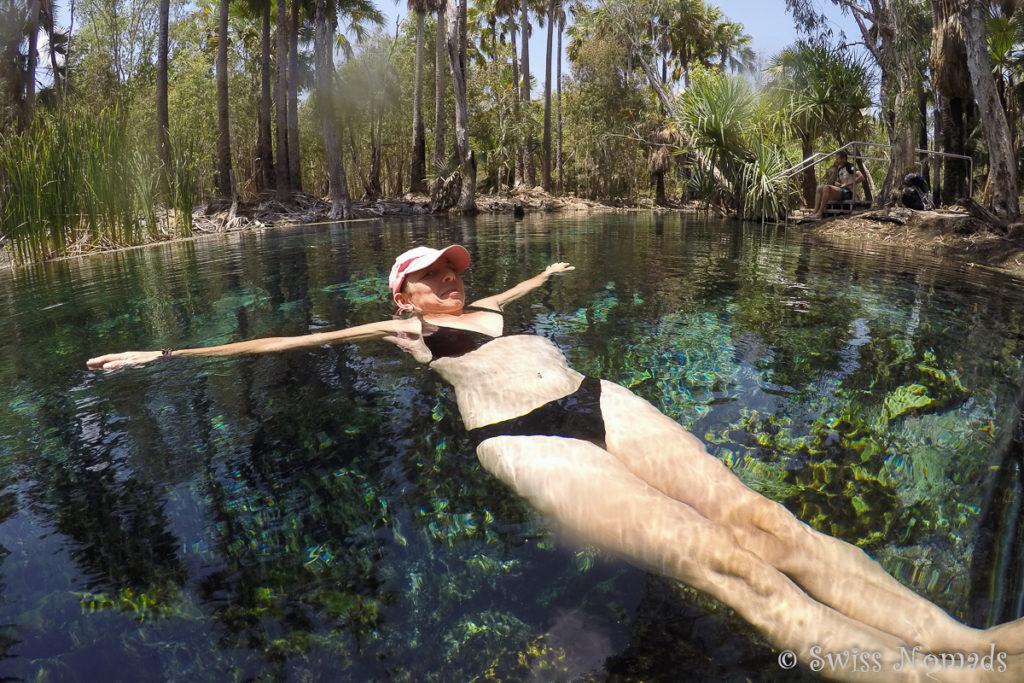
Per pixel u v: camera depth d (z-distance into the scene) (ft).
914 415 7.46
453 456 6.48
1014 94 48.24
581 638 4.11
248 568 4.79
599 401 7.00
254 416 7.50
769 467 6.23
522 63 91.91
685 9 91.66
